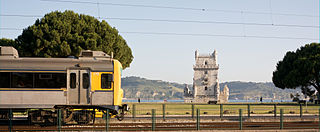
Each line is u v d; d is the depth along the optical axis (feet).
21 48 182.39
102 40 188.85
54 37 180.96
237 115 126.93
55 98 89.25
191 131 83.10
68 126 89.92
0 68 88.63
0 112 90.89
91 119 93.40
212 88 579.48
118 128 90.17
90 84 90.58
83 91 90.43
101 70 91.45
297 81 321.32
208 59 585.63
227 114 132.26
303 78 318.65
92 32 190.08
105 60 93.66
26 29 186.70
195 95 580.30
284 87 357.20
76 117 92.12
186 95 591.37
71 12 193.06
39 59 91.40
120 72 94.12
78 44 182.50
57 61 91.25
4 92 88.17
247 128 87.76
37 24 188.85
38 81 89.25
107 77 91.61
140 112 142.92
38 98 88.79
